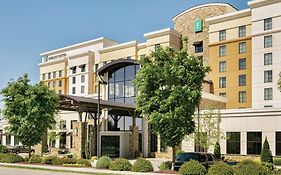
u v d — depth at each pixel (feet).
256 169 64.90
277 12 186.50
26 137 107.04
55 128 190.60
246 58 203.41
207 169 76.48
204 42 231.71
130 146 144.05
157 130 77.66
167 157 140.26
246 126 127.03
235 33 209.36
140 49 253.44
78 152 130.31
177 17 248.52
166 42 229.86
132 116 147.02
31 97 106.01
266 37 190.29
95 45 305.53
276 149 119.65
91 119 173.27
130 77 163.32
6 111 107.55
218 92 212.23
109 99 168.66
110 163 87.71
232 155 128.16
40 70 334.44
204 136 125.90
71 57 297.33
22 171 85.76
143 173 75.31
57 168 90.17
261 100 188.85
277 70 184.34
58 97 116.47
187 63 77.92
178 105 75.82
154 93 78.18
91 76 284.20
